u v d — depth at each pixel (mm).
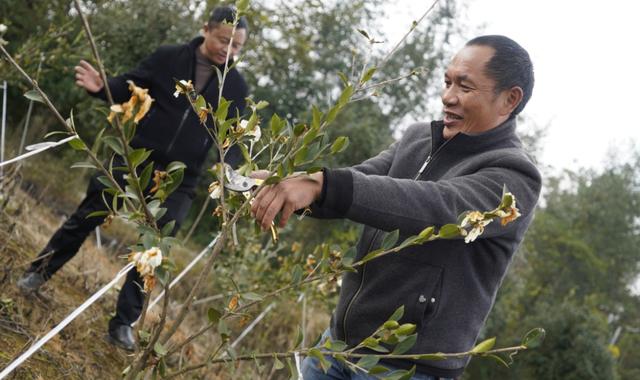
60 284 4344
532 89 2254
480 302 2217
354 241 7645
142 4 9898
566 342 14266
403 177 2457
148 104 1543
